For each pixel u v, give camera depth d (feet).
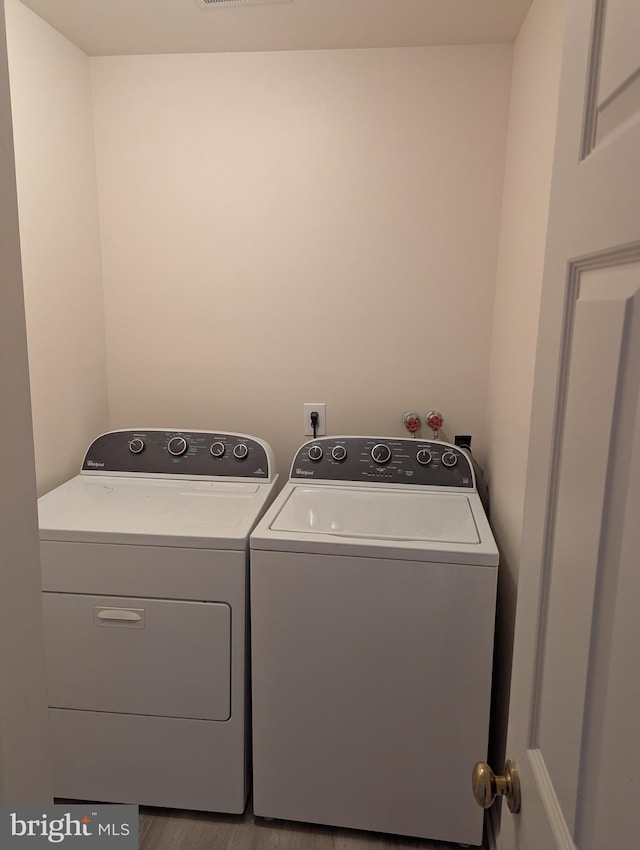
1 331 1.90
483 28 5.96
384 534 5.17
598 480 1.74
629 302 1.57
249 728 5.53
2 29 1.89
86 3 5.56
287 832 5.40
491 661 4.89
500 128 6.48
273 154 6.80
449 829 5.17
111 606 5.23
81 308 6.83
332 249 6.95
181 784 5.45
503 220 6.47
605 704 1.65
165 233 7.11
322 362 7.22
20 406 2.02
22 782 2.12
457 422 7.18
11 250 1.94
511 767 2.54
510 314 5.82
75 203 6.61
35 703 2.18
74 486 6.36
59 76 6.20
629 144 1.59
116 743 5.44
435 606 4.86
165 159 6.94
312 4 5.55
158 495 6.13
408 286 6.94
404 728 5.07
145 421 7.55
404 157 6.66
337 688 5.08
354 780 5.21
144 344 7.39
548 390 2.28
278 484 7.25
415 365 7.11
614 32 1.75
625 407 1.58
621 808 1.52
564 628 2.02
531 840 2.24
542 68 4.83
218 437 6.72
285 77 6.63
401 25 5.94
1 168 1.88
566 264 2.11
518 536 4.99
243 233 7.02
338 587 4.94
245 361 7.31
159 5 5.59
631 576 1.50
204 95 6.75
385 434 7.30
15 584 2.03
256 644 5.13
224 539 5.03
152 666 5.29
